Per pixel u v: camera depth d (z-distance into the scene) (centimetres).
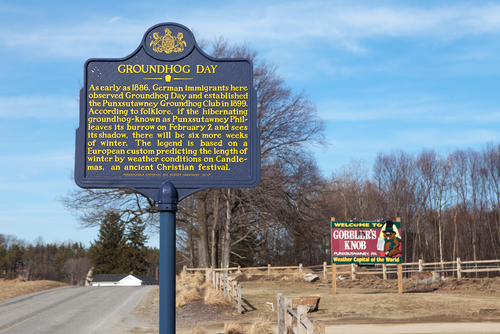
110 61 955
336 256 2120
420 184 6988
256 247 5391
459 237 6788
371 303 1822
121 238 8312
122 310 1742
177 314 1650
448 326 1352
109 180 925
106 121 940
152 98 951
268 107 3556
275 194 3425
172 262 905
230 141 948
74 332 1323
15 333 1305
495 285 2217
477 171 6638
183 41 968
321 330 614
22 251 14288
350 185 7125
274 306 1786
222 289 2080
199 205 3800
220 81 961
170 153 939
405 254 6812
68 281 13875
